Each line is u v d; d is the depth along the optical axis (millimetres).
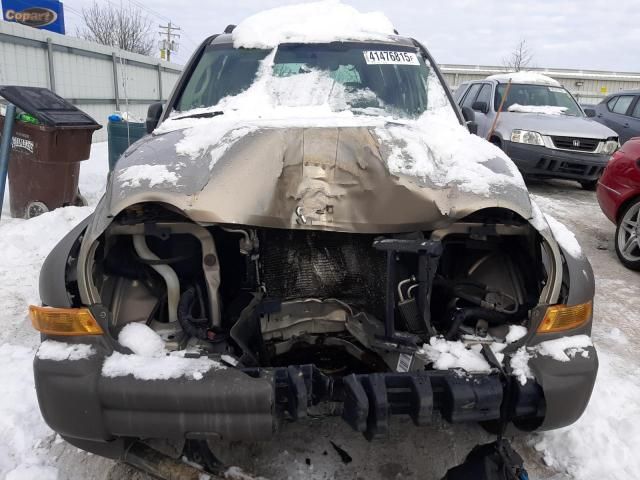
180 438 1944
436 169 2332
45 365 1965
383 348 2176
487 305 2287
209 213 2082
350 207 2227
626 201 5359
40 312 2049
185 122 3008
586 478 2469
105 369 1941
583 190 9320
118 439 2096
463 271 2578
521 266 2398
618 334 3939
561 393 2027
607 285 4926
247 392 1868
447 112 3383
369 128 2510
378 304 2320
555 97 9906
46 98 6172
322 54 3527
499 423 2111
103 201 2258
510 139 8688
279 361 2459
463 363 2051
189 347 2127
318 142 2369
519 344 2105
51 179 6164
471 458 2125
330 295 2420
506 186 2248
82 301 2020
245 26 3758
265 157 2271
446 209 2135
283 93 3285
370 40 3682
